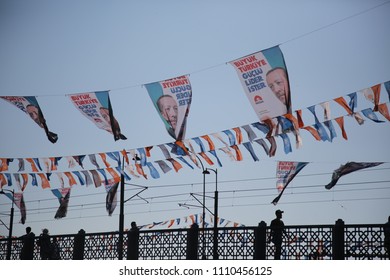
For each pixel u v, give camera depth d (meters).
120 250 29.84
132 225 30.05
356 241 24.47
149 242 29.06
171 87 26.17
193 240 27.70
